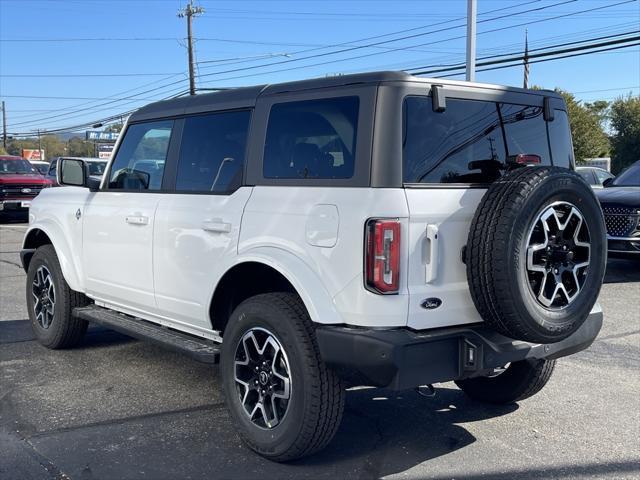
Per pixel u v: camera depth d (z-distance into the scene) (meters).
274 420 3.97
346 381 3.72
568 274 3.79
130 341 6.79
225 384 4.23
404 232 3.53
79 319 6.23
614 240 10.04
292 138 4.08
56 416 4.75
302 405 3.74
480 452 4.23
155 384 5.47
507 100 4.24
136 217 5.12
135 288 5.23
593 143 53.34
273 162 4.17
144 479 3.80
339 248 3.62
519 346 3.86
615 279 10.59
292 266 3.83
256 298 4.06
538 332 3.59
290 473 3.90
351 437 4.45
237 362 4.17
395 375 3.47
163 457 4.09
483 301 3.57
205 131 4.74
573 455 4.18
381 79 3.70
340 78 3.87
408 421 4.75
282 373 3.90
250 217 4.15
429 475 3.89
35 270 6.54
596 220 3.84
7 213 20.38
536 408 5.04
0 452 4.13
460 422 4.74
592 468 3.99
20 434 4.42
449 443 4.37
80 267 5.91
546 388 5.50
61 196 6.32
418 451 4.23
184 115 4.94
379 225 3.49
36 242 6.89
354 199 3.61
